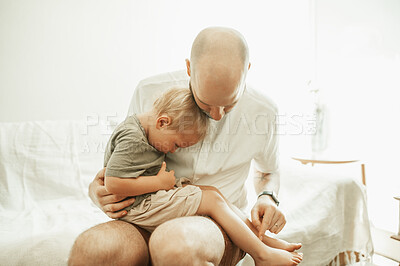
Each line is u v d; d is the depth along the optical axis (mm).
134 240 679
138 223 777
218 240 662
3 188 1373
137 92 1017
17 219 1193
